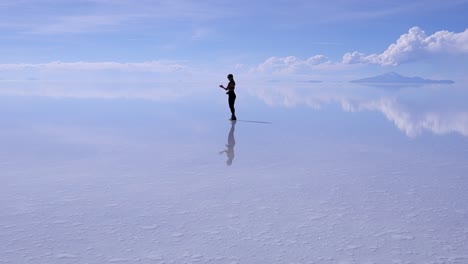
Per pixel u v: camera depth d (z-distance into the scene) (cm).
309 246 317
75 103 2319
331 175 551
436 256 299
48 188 485
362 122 1257
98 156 692
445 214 389
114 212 398
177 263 289
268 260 293
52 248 315
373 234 340
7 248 314
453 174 553
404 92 4666
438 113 1555
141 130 1054
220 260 294
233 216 386
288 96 3478
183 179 530
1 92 4425
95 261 293
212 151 743
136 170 584
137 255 303
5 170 582
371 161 647
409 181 516
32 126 1140
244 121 1298
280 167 604
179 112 1670
